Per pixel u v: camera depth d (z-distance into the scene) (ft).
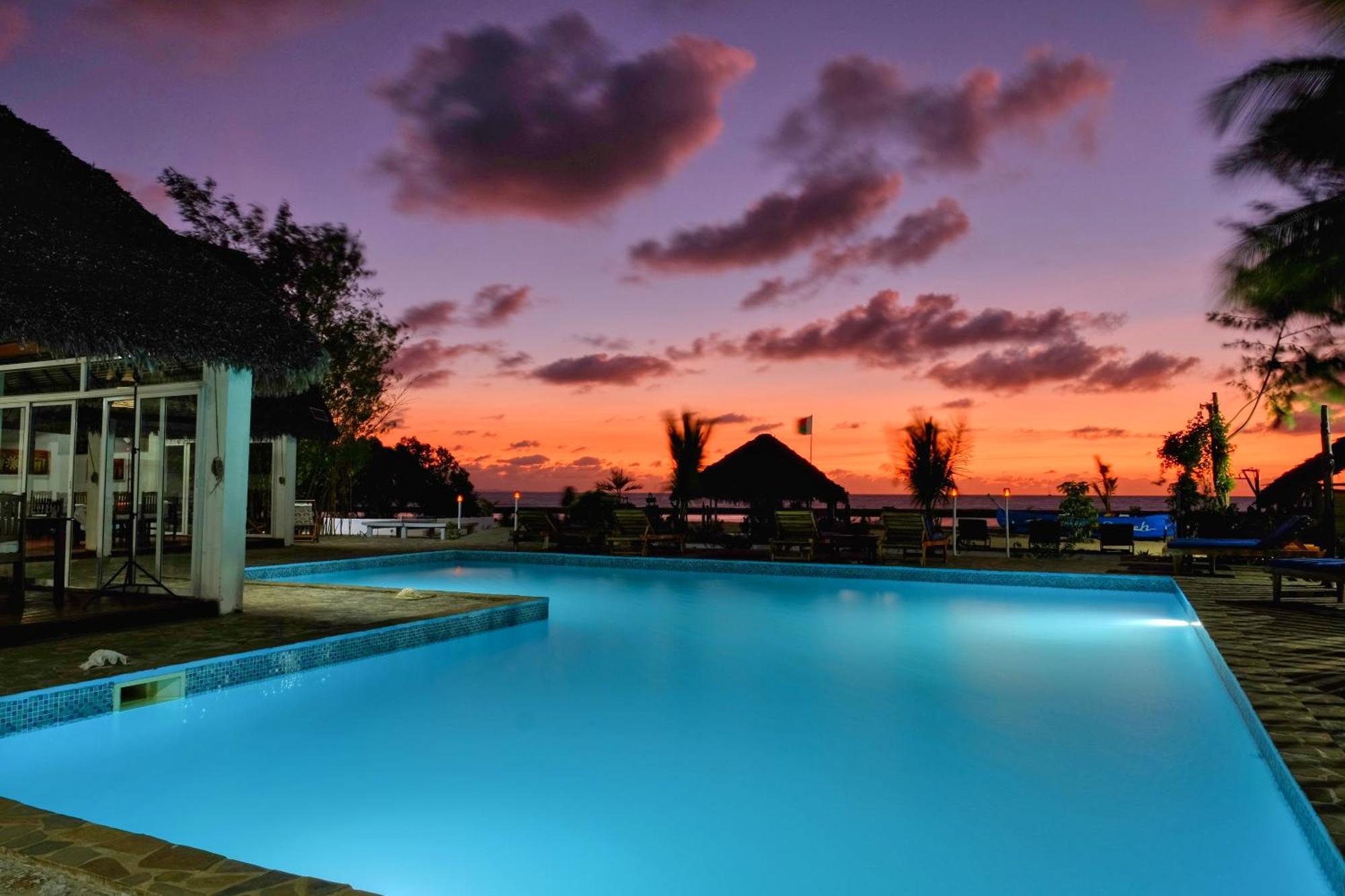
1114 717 16.84
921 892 9.36
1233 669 16.92
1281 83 40.68
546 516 53.52
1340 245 41.91
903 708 17.51
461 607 25.72
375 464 115.03
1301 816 9.92
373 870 9.89
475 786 12.80
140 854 7.86
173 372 25.17
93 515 34.58
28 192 19.25
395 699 17.98
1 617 20.08
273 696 17.88
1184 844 10.62
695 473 59.82
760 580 41.83
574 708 17.47
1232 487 66.08
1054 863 10.12
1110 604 33.81
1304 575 26.05
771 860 10.27
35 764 13.52
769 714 17.12
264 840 10.73
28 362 28.22
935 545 44.78
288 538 51.98
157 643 19.19
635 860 10.25
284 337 23.08
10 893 7.14
